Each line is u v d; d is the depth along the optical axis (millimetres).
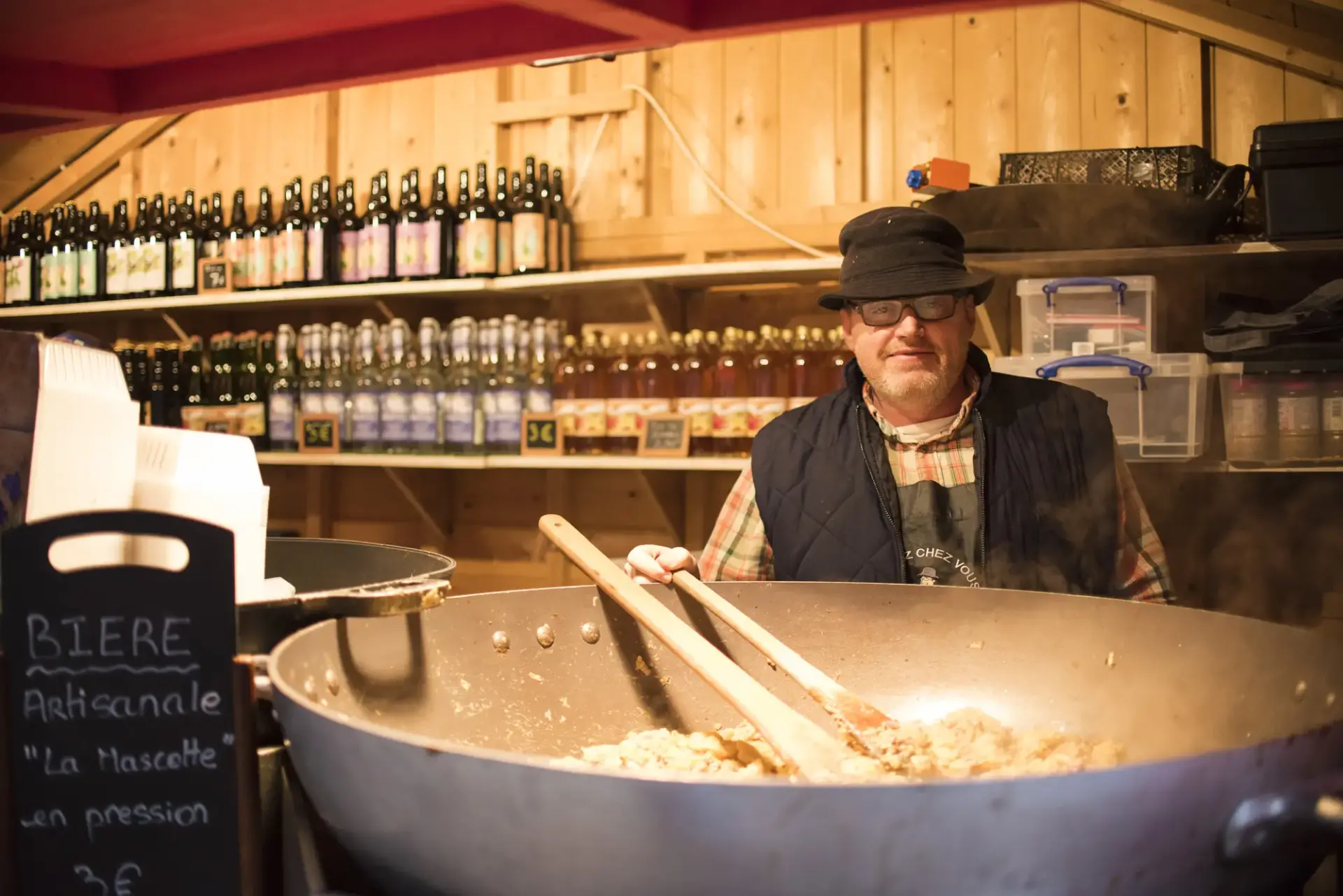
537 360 2869
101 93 1737
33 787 728
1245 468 2172
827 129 2820
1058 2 1417
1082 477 1589
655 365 2791
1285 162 2092
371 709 917
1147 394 2184
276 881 787
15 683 728
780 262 2512
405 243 2941
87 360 962
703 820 559
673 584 1180
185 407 3193
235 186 3498
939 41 2723
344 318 3299
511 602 1069
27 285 3439
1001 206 2193
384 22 1566
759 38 2891
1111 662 1040
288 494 3490
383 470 3357
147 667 741
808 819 548
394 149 3295
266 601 848
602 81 3047
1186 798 578
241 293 3104
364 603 867
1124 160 2213
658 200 2990
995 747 921
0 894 723
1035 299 2252
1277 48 2430
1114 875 578
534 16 1549
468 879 629
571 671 1092
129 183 3652
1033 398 1643
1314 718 840
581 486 3143
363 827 669
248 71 1672
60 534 734
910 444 1622
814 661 1145
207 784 745
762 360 2689
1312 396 2131
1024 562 1539
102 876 733
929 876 553
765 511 1642
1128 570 1631
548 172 3066
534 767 588
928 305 1535
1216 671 957
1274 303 2340
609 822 575
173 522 745
